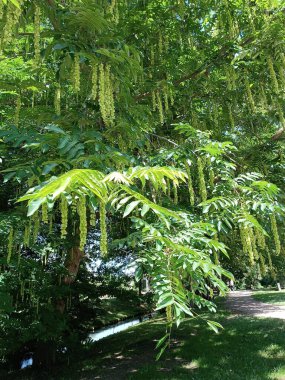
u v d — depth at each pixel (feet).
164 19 20.71
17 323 23.04
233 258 29.50
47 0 12.78
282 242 23.43
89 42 13.43
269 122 26.40
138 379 27.32
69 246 23.08
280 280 103.55
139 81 18.51
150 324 53.72
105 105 13.03
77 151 9.82
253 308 62.59
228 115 25.08
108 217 23.76
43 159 10.54
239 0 19.98
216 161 12.93
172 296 7.63
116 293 39.58
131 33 20.03
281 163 22.81
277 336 35.88
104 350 38.65
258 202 11.73
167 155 13.06
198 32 22.24
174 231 10.32
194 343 36.37
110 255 31.99
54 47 12.07
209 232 12.19
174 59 21.27
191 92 21.88
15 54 17.24
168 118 22.18
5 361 34.14
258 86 21.40
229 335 38.17
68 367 32.89
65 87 17.49
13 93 15.02
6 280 20.71
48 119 14.69
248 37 20.03
